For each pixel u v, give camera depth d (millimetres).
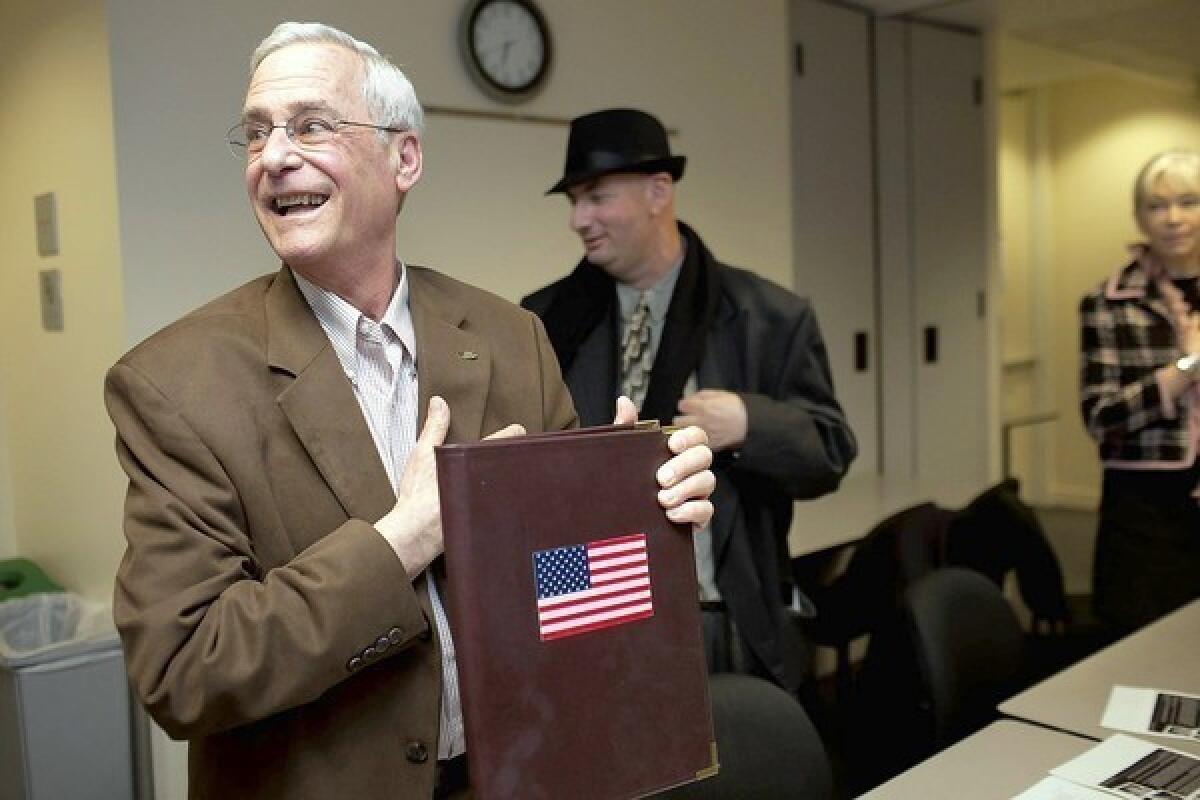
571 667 1019
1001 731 1733
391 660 1091
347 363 1188
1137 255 2893
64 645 2311
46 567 2924
